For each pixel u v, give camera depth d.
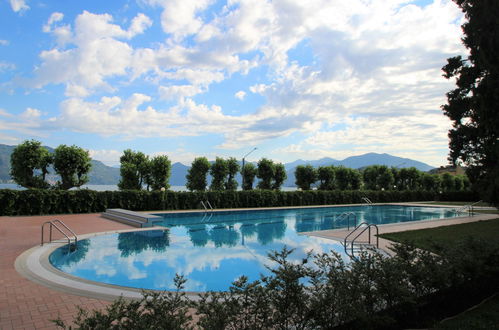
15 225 12.88
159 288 6.30
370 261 3.78
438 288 3.97
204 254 9.38
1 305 4.66
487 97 8.47
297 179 32.34
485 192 9.51
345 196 29.41
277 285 2.94
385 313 3.40
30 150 18.95
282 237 12.44
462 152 11.32
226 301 2.73
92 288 5.54
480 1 8.53
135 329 2.20
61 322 2.31
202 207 21.77
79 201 17.59
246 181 29.06
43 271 6.56
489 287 4.69
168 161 23.12
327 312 3.04
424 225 14.88
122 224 14.19
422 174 39.22
